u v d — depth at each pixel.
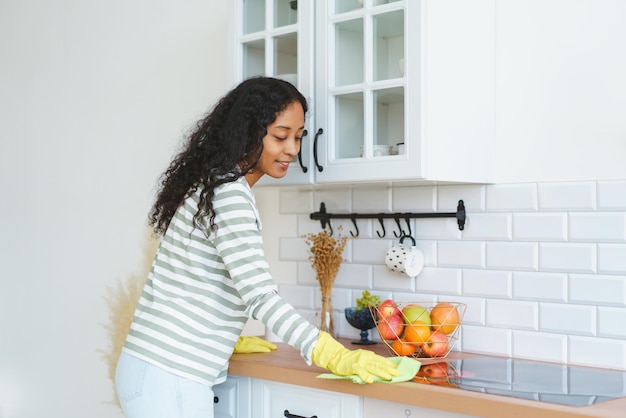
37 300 4.34
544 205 2.43
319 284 3.01
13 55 4.55
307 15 2.54
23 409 4.42
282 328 2.07
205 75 3.41
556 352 2.39
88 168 4.03
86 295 4.03
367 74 2.39
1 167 4.59
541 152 2.44
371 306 2.62
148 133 3.69
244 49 2.77
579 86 2.37
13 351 4.48
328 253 2.78
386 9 2.34
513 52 2.51
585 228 2.34
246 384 2.43
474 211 2.58
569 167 2.38
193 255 2.17
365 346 2.67
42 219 4.32
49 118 4.29
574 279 2.36
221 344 2.21
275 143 2.26
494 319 2.53
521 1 2.49
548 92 2.43
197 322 2.17
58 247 4.21
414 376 2.12
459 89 2.39
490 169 2.53
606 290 2.30
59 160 4.22
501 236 2.52
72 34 4.16
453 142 2.36
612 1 2.30
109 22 3.93
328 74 2.49
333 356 2.07
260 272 2.09
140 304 2.26
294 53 2.62
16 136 4.51
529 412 1.75
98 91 3.98
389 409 2.07
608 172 2.30
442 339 2.42
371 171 2.37
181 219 2.21
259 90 2.21
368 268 2.86
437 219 2.67
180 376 2.15
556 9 2.42
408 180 2.35
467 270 2.60
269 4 2.67
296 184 2.59
